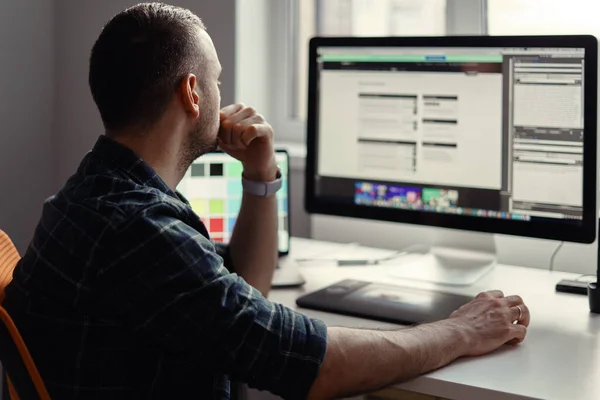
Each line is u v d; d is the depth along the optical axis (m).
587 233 1.63
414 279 1.77
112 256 1.12
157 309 1.12
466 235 1.90
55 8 2.32
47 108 2.34
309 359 1.16
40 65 2.30
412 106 1.78
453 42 1.72
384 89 1.80
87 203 1.16
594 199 1.62
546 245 1.98
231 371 1.15
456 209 1.76
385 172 1.83
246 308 1.15
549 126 1.65
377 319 1.50
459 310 1.41
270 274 1.65
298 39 2.52
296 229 2.34
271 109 2.53
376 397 1.46
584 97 1.61
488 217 1.73
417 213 1.80
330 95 1.86
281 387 1.16
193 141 1.32
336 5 2.45
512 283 1.76
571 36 1.60
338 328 1.23
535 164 1.67
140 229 1.12
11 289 1.21
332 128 1.87
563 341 1.40
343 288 1.67
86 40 2.29
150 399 1.18
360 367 1.19
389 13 2.34
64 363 1.17
